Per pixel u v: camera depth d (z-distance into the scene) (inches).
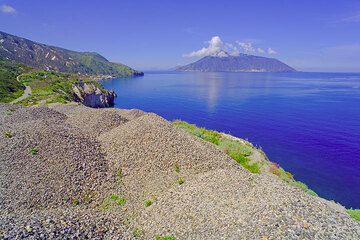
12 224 566.9
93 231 623.2
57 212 685.9
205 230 583.8
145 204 770.8
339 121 3385.8
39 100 3225.9
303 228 516.1
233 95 6136.8
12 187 780.0
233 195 682.2
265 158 1374.3
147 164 927.7
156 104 4995.1
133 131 1122.7
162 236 613.9
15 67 6752.0
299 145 2466.8
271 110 4190.5
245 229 540.1
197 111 4170.8
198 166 898.7
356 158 2142.0
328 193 1627.7
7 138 1019.3
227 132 2920.8
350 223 553.0
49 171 858.8
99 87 5664.4
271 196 631.2
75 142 1063.0
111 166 960.9
